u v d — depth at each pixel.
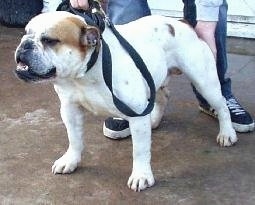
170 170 2.09
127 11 2.29
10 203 1.94
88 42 1.75
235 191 1.97
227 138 2.21
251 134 2.31
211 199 1.93
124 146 2.25
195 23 2.22
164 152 2.20
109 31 1.86
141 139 1.94
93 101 1.90
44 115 2.51
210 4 2.11
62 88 1.93
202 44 2.12
